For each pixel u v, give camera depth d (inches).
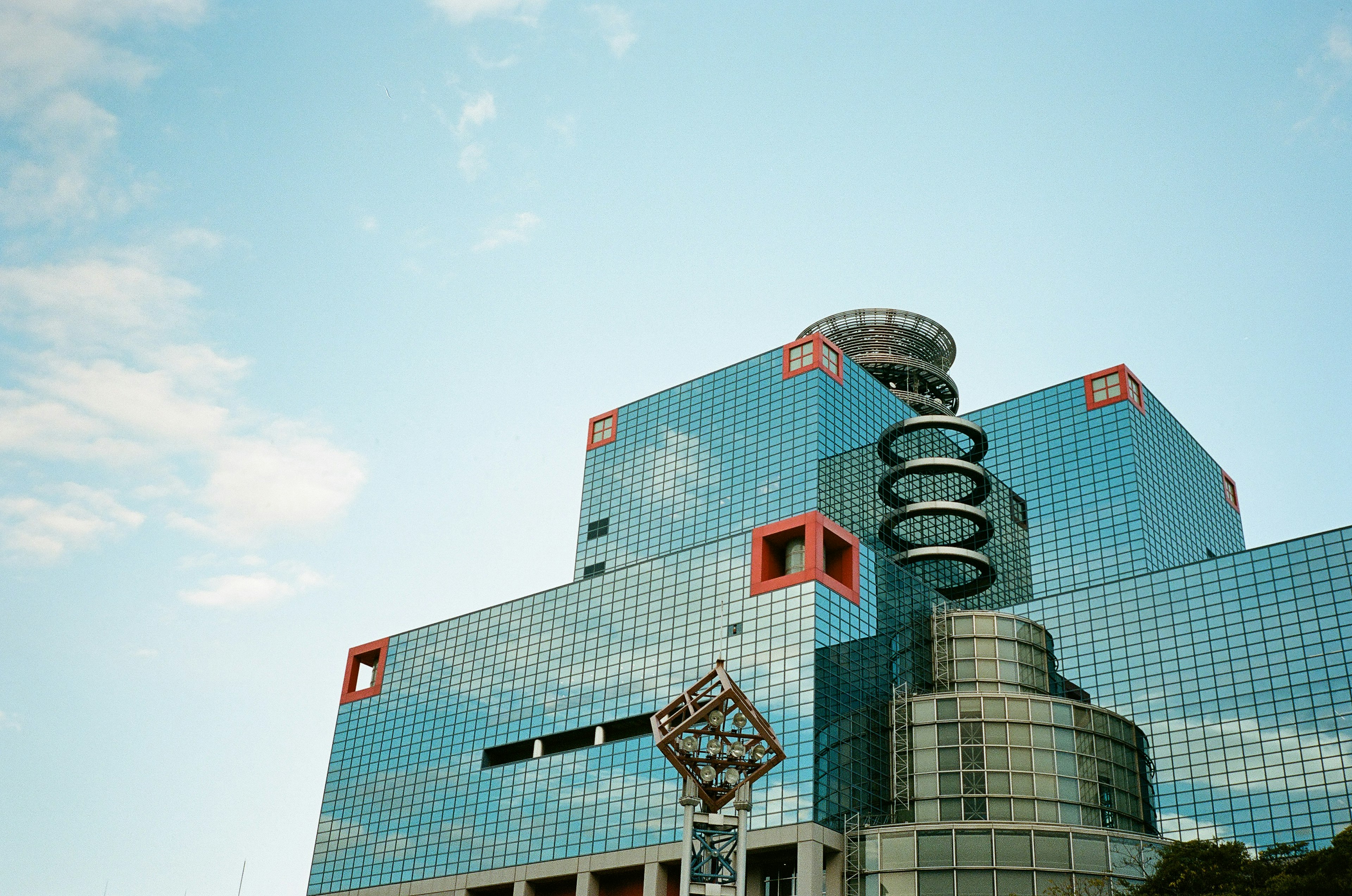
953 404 7549.2
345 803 6417.3
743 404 6860.2
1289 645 5216.5
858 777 4815.5
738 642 5226.4
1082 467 6840.6
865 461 6545.3
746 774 2108.8
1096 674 5723.4
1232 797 5073.8
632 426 7436.0
